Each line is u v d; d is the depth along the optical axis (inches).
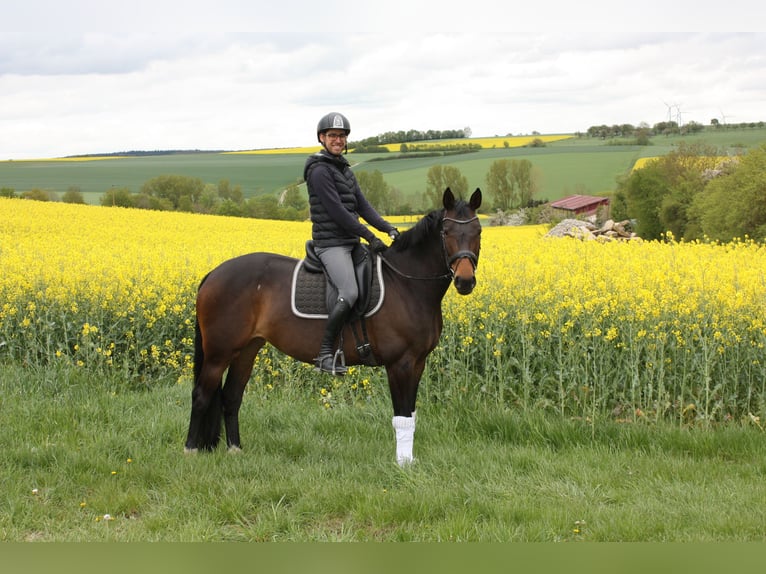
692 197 1421.0
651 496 205.9
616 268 419.2
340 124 225.3
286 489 206.5
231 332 239.5
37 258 511.8
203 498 201.9
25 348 373.4
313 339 231.5
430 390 315.6
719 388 290.2
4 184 2795.3
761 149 1092.5
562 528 184.9
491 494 207.5
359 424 278.8
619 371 301.6
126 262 504.4
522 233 1212.5
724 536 180.9
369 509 193.0
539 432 263.9
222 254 587.5
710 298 321.1
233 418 252.2
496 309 326.0
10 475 214.8
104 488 207.3
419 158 2970.0
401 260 229.1
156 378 371.6
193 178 2418.8
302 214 2063.2
